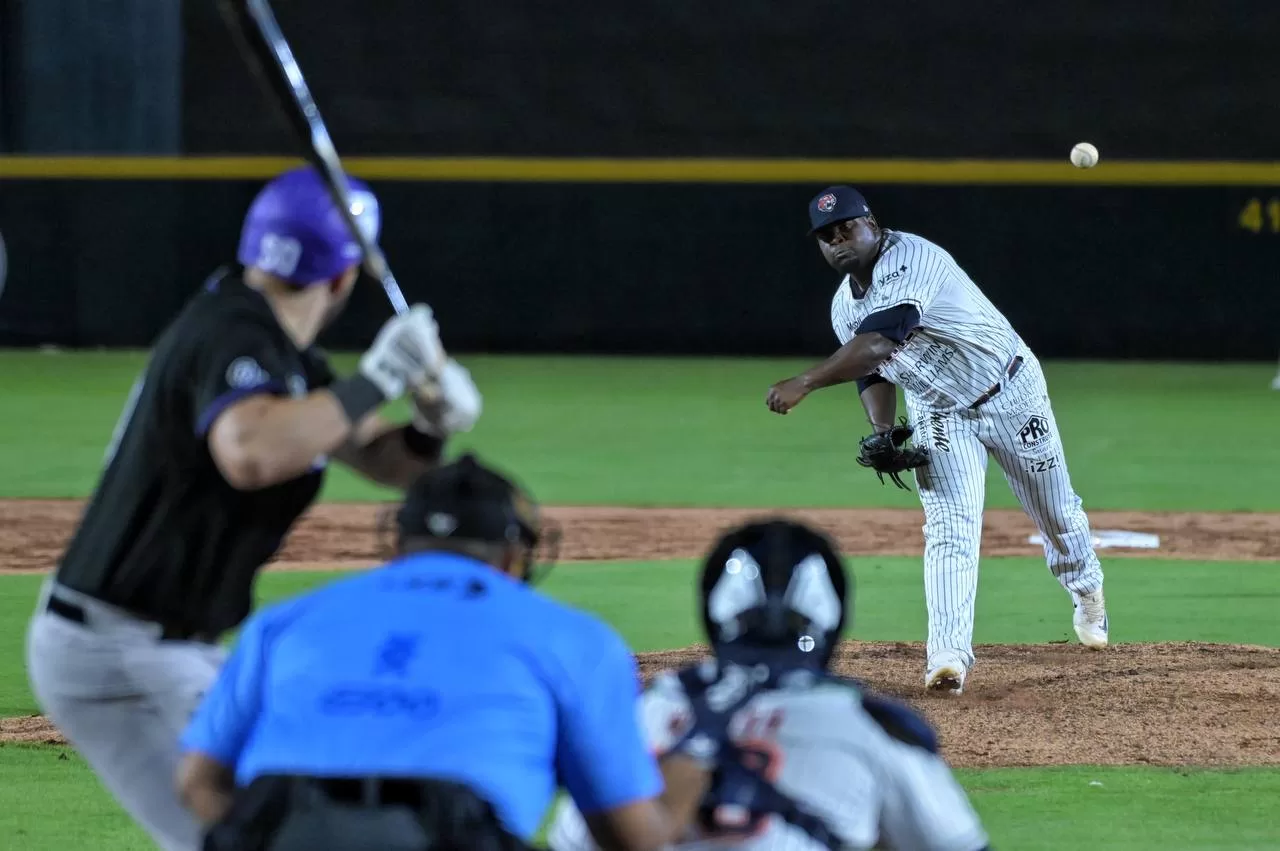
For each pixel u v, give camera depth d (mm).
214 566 12984
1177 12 84875
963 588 25203
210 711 10930
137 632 13016
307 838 9930
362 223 13648
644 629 30469
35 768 21641
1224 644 29000
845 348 24109
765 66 87312
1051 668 27359
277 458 11961
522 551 11891
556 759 10703
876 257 24984
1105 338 82688
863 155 87375
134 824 19328
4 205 83188
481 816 10000
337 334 84438
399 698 10305
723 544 11531
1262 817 19844
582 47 87875
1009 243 82062
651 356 84875
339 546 38688
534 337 85062
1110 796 20656
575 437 57344
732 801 10625
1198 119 85438
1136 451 54938
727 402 67312
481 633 10531
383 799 10023
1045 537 27766
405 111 88438
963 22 86000
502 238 84312
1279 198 81312
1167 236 81875
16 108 86000
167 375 12539
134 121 86000
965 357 24781
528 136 88688
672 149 88312
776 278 84062
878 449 25375
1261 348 82375
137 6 85125
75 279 83688
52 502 44594
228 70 88250
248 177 82312
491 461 51906
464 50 88062
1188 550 39031
